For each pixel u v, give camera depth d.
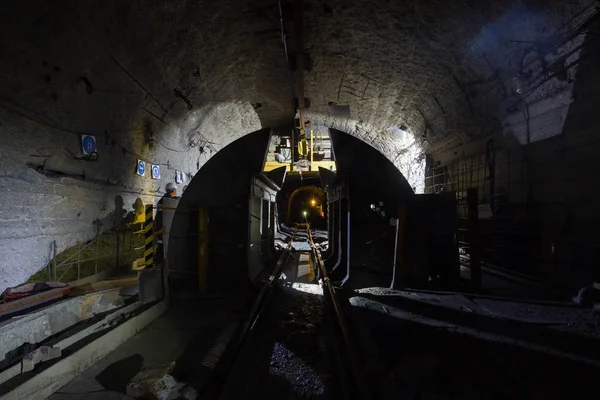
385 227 7.77
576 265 7.46
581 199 7.55
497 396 3.25
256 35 9.76
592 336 4.76
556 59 7.54
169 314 5.78
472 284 7.32
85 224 8.56
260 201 9.41
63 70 7.17
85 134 8.48
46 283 5.82
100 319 5.12
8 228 6.11
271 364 4.01
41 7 5.88
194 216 7.47
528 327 5.11
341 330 4.70
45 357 3.58
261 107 15.69
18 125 6.36
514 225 9.60
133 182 11.33
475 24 8.20
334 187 9.95
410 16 8.74
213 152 18.73
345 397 3.16
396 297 6.54
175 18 8.30
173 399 3.14
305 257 13.53
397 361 3.95
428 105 12.95
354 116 16.31
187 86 11.62
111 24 7.37
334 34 9.74
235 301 6.49
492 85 9.80
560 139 8.16
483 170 11.88
